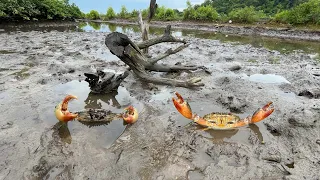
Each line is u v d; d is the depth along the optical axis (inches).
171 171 16.5
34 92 29.9
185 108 21.2
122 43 32.3
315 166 16.8
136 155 18.1
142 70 35.0
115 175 16.1
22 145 18.9
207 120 21.0
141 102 27.9
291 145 19.4
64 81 34.5
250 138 20.4
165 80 33.6
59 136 20.3
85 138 20.0
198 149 19.1
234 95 29.9
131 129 21.6
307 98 29.4
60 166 16.8
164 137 20.5
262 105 27.2
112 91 31.2
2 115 23.6
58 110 21.6
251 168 16.7
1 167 16.5
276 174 16.2
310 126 21.6
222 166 16.9
